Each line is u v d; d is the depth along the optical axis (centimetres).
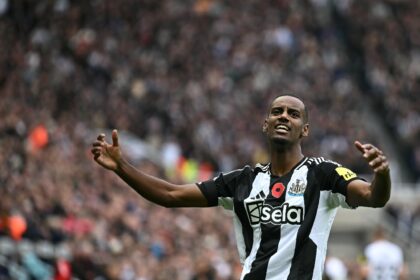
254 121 5869
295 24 6819
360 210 5244
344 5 7319
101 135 1489
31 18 5559
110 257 3316
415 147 6538
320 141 5934
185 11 6450
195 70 6022
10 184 3434
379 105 6831
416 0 7638
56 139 4262
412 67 7094
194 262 3594
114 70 5681
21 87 4791
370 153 1328
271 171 1463
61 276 2975
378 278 3488
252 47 6444
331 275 3428
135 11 6209
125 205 3953
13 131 4106
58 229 3312
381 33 7256
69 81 5241
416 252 5297
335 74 6725
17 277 3044
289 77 6394
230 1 6694
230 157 5491
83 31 5775
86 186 3919
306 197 1422
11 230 3083
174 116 5506
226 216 4703
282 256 1405
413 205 5606
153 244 3666
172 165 4888
